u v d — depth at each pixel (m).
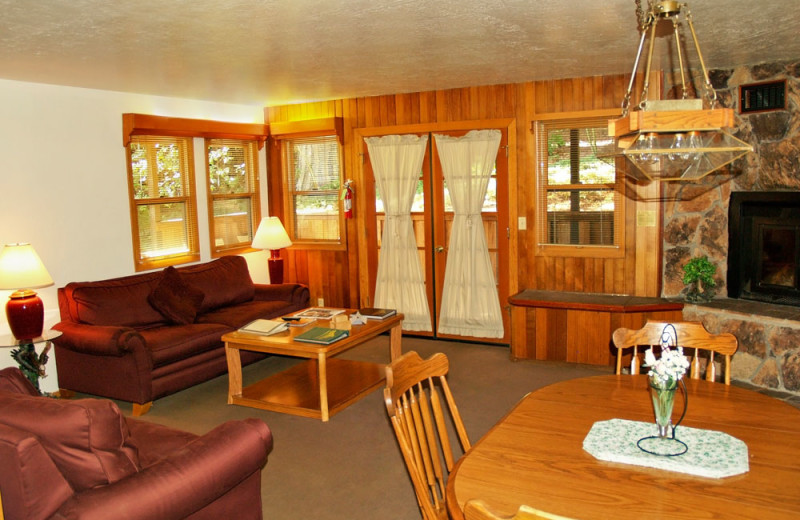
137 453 2.29
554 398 2.37
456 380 4.88
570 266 5.52
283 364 5.52
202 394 4.76
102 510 2.00
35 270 4.12
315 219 6.70
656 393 1.93
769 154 4.66
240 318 5.15
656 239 5.18
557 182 5.50
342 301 6.63
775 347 4.41
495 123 5.61
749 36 3.67
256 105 6.61
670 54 4.23
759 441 1.95
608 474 1.76
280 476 3.37
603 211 5.37
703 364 4.75
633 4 2.87
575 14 3.05
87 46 3.48
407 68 4.54
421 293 6.17
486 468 1.81
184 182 5.88
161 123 5.38
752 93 4.70
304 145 6.63
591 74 5.08
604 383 2.54
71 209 4.89
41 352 4.61
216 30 3.18
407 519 2.91
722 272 5.01
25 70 4.12
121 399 4.36
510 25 3.26
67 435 2.11
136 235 5.41
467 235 5.84
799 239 4.52
